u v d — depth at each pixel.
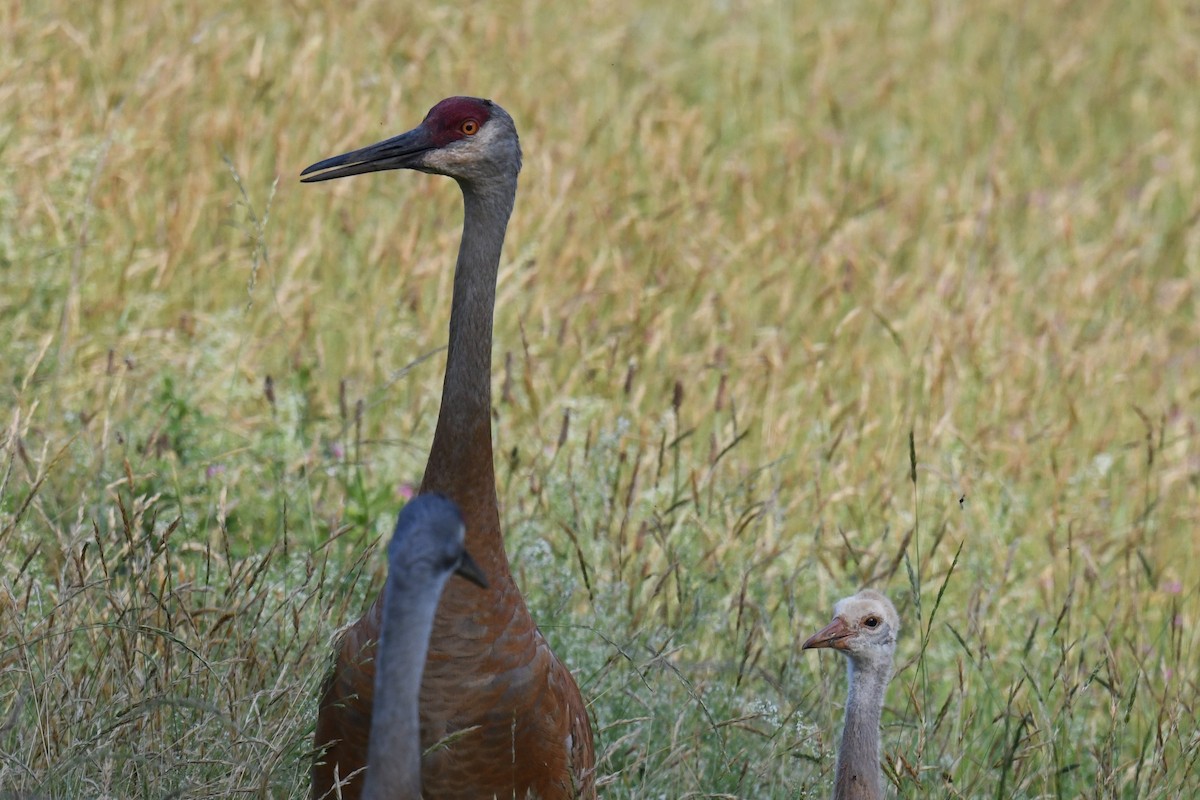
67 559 9.62
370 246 17.06
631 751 10.43
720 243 17.92
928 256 18.92
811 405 15.52
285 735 8.81
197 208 15.83
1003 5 27.14
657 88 22.31
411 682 6.54
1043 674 12.27
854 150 22.25
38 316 14.40
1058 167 22.62
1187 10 28.11
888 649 10.18
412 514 6.79
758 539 12.77
